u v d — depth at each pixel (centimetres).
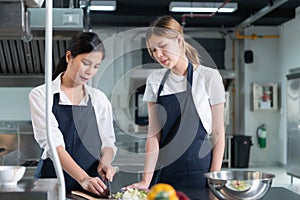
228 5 727
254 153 904
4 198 106
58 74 206
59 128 196
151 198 103
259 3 773
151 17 808
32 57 373
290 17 804
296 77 720
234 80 931
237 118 938
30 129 455
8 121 463
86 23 321
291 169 725
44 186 112
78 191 186
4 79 398
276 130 904
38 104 188
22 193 106
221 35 930
